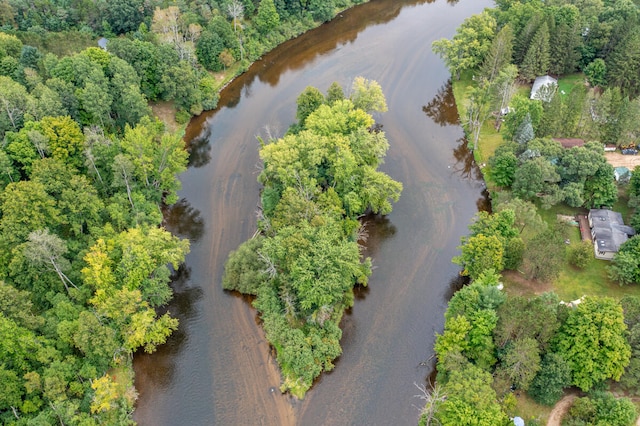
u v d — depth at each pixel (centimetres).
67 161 11731
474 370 8262
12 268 9469
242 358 9988
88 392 8825
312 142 11850
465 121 15288
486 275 9825
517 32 16325
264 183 13325
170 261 10431
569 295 10481
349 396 9400
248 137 15138
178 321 10506
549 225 11731
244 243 11275
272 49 18750
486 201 13088
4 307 8650
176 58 14900
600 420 8019
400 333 10356
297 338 9544
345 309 10750
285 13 19275
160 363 9994
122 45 14238
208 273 11544
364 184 11725
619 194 12175
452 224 12531
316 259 9719
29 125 11462
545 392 8475
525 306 8869
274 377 9669
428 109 16062
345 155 11506
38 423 7969
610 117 13225
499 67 15100
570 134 13550
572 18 16000
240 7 17550
